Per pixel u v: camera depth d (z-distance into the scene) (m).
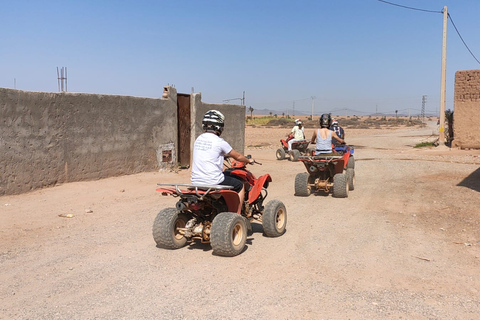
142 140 13.41
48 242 6.54
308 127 70.31
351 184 11.23
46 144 10.33
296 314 4.07
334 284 4.83
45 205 8.98
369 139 36.88
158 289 4.70
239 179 6.47
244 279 4.99
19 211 8.41
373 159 19.48
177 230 6.17
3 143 9.31
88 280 4.98
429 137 38.72
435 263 5.57
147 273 5.20
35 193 9.92
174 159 14.79
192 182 5.98
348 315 4.05
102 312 4.13
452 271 5.27
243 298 4.44
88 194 10.19
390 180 13.10
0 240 6.59
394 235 6.91
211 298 4.45
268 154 22.59
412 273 5.20
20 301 4.40
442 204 9.36
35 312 4.14
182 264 5.53
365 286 4.78
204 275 5.12
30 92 9.87
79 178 11.30
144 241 6.62
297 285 4.80
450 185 11.88
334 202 9.73
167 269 5.34
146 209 8.97
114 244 6.45
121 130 12.58
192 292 4.61
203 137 6.04
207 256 5.87
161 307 4.23
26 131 9.81
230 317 4.01
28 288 4.75
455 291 4.64
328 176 10.69
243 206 6.48
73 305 4.30
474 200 9.68
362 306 4.25
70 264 5.54
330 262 5.60
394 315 4.05
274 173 15.02
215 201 6.01
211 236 5.71
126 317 4.03
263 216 6.68
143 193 10.66
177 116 15.03
